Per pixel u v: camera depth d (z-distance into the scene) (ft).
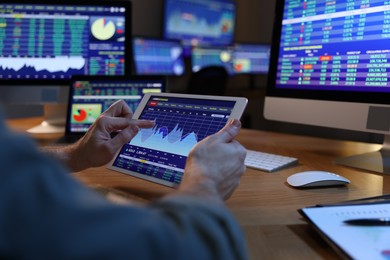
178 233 1.09
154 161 2.61
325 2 3.34
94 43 4.63
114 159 2.80
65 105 5.03
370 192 2.51
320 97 3.42
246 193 2.50
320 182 2.58
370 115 3.06
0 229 0.90
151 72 10.44
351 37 3.17
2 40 4.51
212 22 12.50
